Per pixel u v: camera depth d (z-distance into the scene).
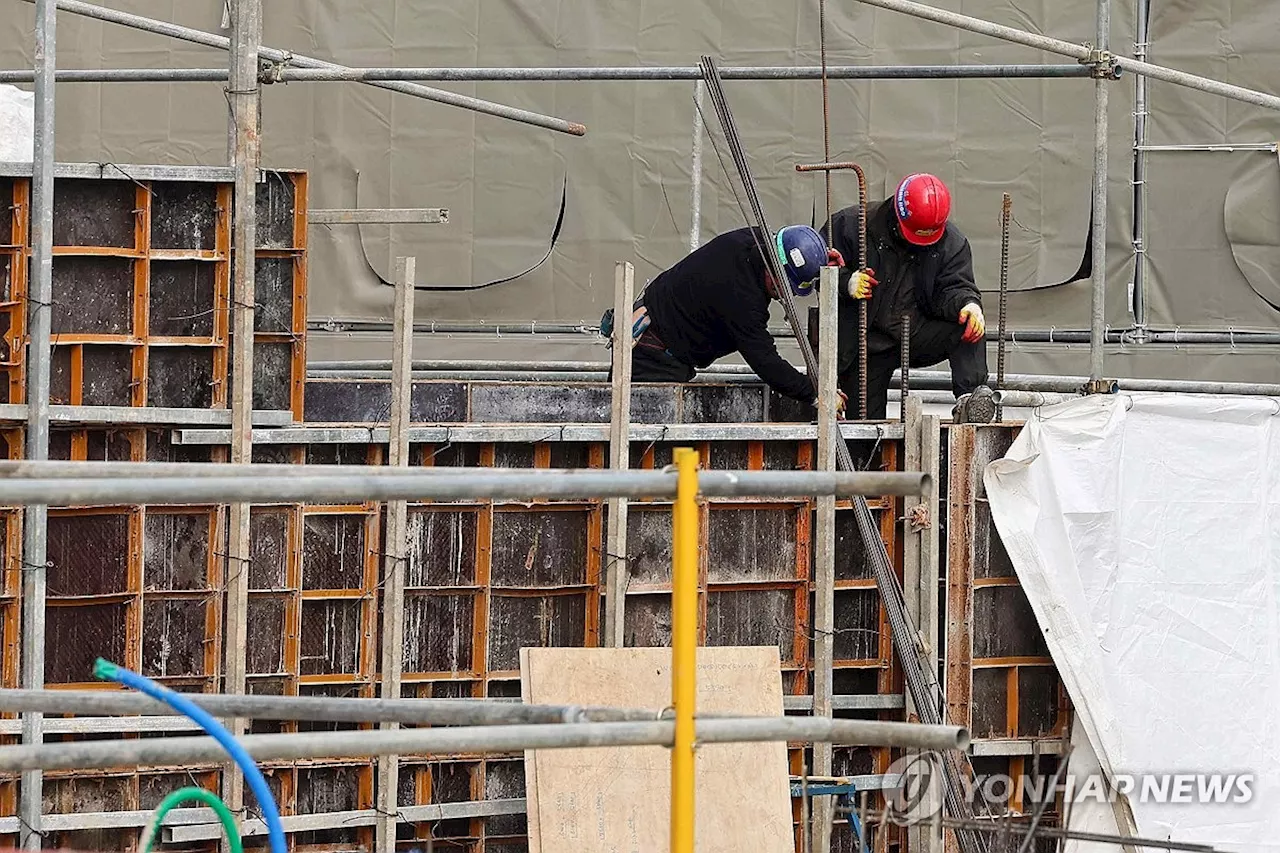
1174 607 26.58
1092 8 40.44
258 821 24.47
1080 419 26.66
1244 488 27.02
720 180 41.59
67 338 24.05
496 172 41.75
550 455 26.47
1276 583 27.05
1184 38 40.19
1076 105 40.59
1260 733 26.55
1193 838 26.06
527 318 42.12
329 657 25.42
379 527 25.38
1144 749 26.12
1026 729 27.38
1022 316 41.38
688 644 14.17
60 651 24.20
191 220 24.78
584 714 15.10
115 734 24.05
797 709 27.05
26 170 23.64
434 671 25.94
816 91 41.19
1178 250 40.59
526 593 26.41
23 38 41.81
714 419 30.05
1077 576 26.23
